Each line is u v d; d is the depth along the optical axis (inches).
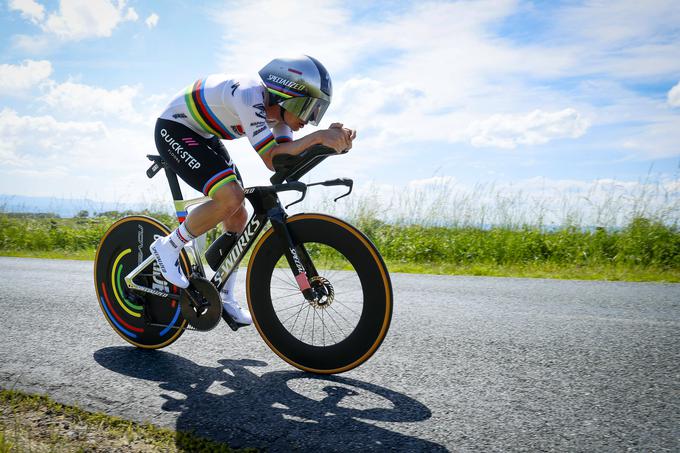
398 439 70.5
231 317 103.7
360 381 92.4
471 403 82.4
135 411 79.3
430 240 299.9
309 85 93.0
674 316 141.6
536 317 140.6
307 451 67.5
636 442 68.9
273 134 100.3
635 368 98.1
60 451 65.4
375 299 90.4
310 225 95.1
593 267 249.8
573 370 97.3
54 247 365.4
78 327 130.0
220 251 107.4
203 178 97.3
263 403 82.6
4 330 126.7
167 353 109.2
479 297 171.2
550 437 70.7
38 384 90.1
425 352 109.0
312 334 120.2
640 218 269.1
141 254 112.3
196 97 98.6
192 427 74.1
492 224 311.0
